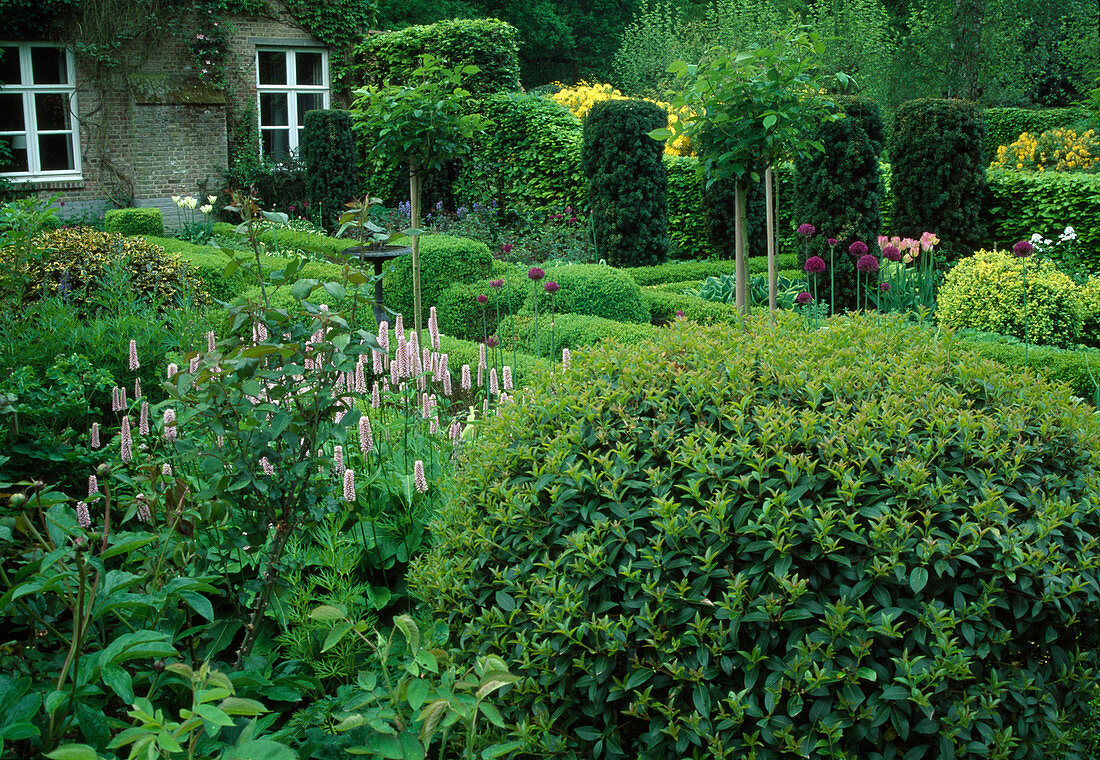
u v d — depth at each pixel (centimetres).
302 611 245
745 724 185
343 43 1683
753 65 507
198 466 298
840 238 808
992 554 186
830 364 230
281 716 238
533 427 233
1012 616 188
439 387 405
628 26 2367
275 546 229
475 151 1422
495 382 350
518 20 2759
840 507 190
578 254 1105
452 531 229
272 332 223
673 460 203
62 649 197
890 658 180
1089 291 699
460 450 304
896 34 1841
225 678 158
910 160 888
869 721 175
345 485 259
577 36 2986
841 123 784
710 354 241
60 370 387
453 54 1562
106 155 1495
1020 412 213
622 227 1052
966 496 191
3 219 501
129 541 190
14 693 161
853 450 198
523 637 196
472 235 1238
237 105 1606
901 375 223
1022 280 692
